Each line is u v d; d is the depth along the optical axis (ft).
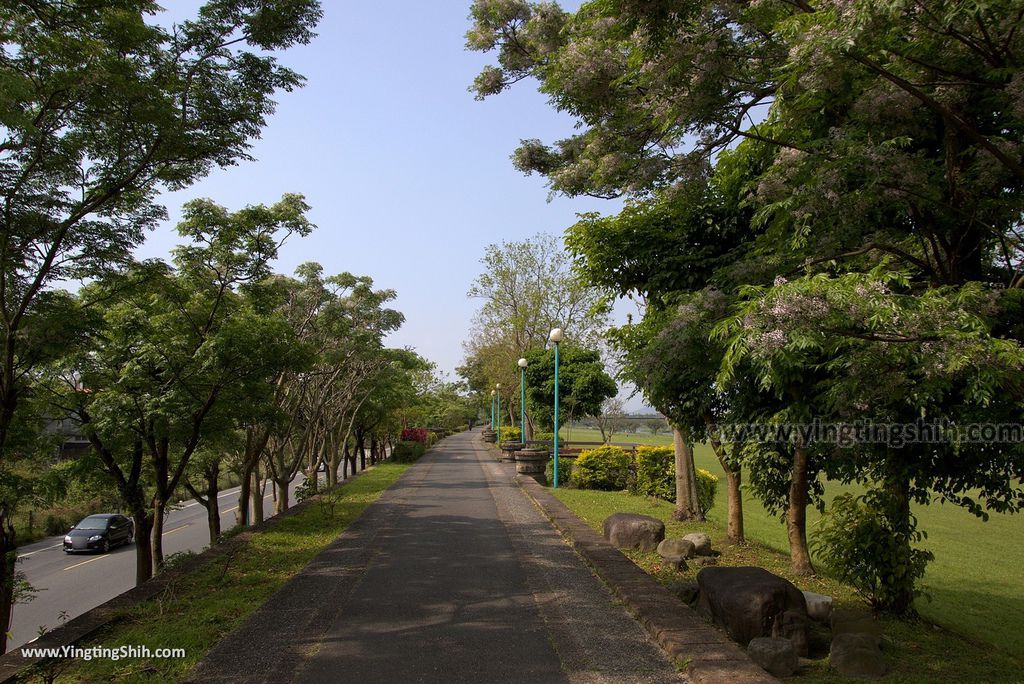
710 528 37.70
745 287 15.28
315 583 24.14
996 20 15.15
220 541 35.19
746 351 14.62
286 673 15.31
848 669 16.17
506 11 36.32
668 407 28.94
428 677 15.05
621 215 30.58
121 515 76.95
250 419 37.01
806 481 26.94
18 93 16.47
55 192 23.99
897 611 22.20
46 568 64.13
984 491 19.97
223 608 20.68
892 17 14.35
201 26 25.80
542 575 25.08
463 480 66.59
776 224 20.57
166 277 31.42
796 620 17.51
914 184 17.37
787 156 19.89
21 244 23.56
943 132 19.30
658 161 22.30
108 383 32.60
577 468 59.00
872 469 22.08
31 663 15.53
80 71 20.58
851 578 22.08
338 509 44.73
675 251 29.27
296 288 49.57
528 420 107.96
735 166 26.71
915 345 13.78
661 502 47.98
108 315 31.73
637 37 20.68
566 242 31.91
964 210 17.83
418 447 109.29
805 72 17.12
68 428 44.62
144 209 27.35
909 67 17.25
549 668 15.56
